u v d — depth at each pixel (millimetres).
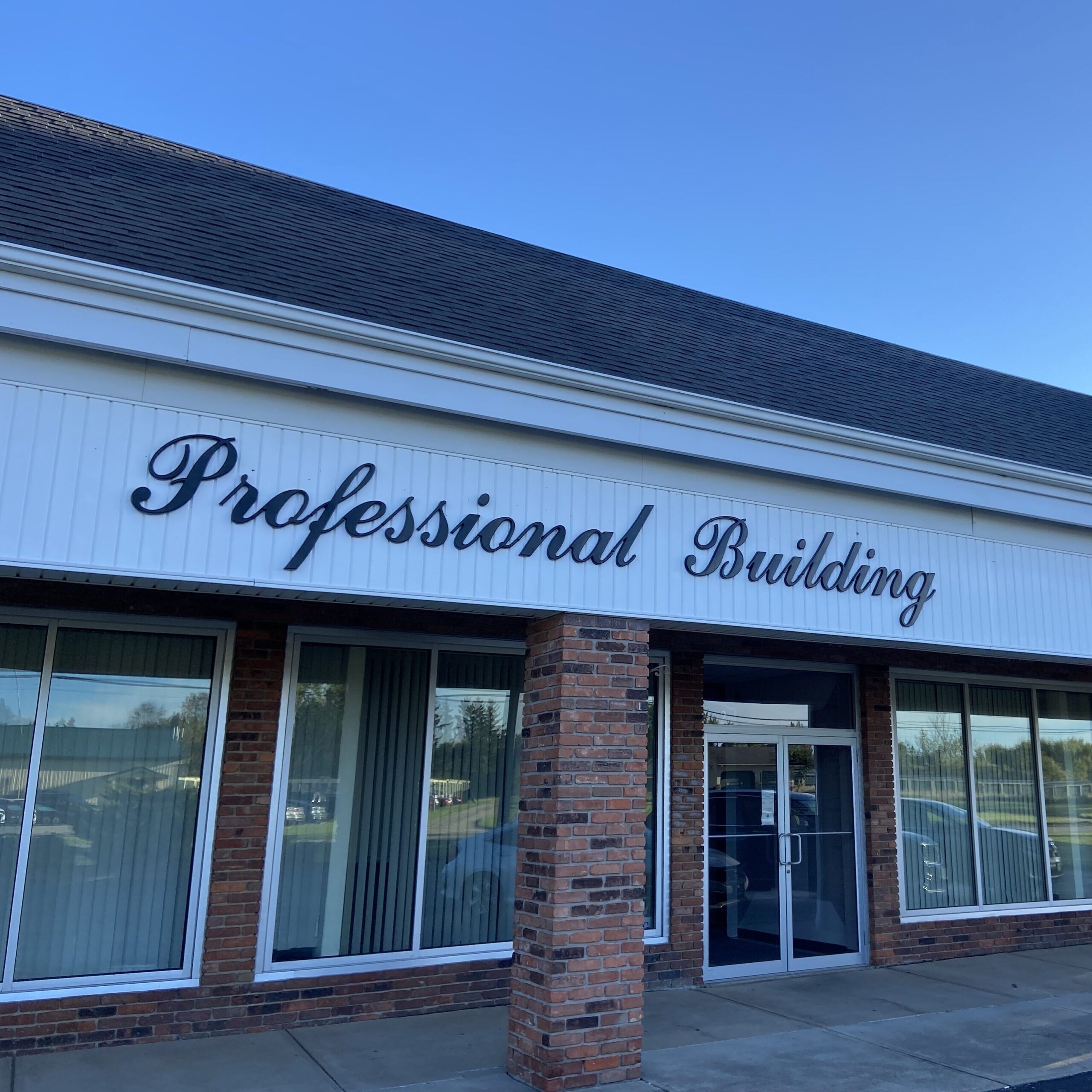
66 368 5234
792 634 7273
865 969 9336
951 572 7973
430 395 5996
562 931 5879
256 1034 6715
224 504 5496
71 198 6906
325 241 8195
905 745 10172
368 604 6230
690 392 6793
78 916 6562
